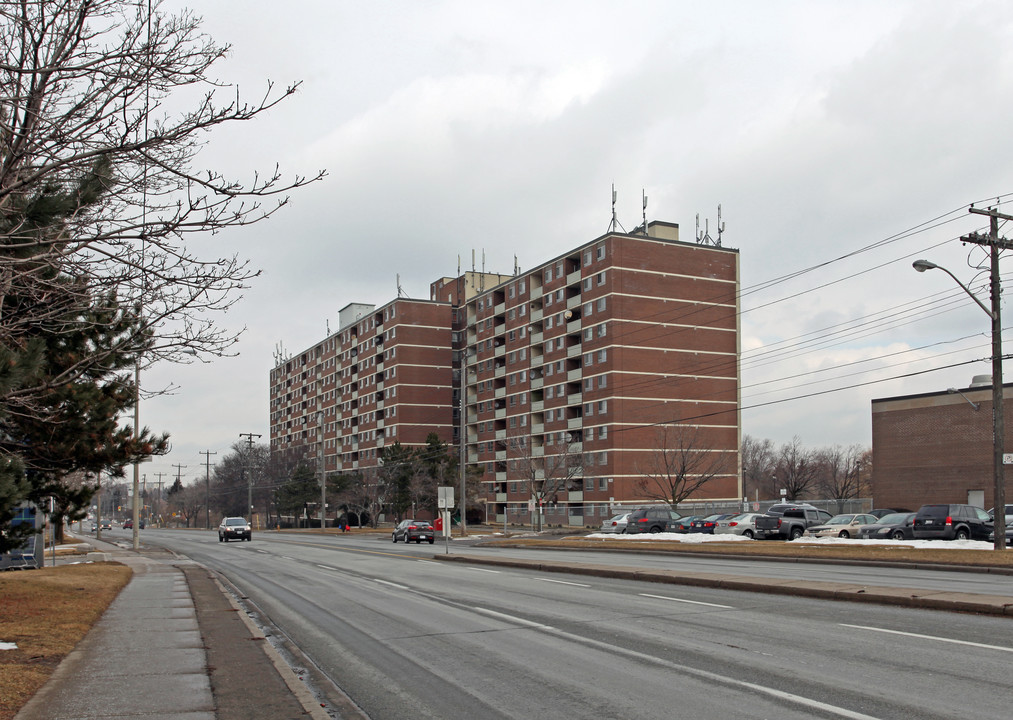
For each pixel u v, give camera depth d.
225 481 143.75
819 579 19.20
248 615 15.20
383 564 29.81
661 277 76.81
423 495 89.88
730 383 78.31
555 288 83.81
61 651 10.22
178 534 92.81
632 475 73.00
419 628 12.98
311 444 135.00
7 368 10.24
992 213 27.20
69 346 14.69
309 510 122.94
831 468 123.50
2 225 9.79
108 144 9.31
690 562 27.27
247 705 7.56
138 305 10.94
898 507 56.91
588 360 77.69
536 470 71.50
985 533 32.78
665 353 76.00
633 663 9.47
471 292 107.44
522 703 7.80
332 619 14.52
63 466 15.84
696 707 7.37
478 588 19.25
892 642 10.23
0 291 9.60
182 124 9.16
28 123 9.05
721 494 75.62
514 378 91.12
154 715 7.12
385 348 111.50
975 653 9.41
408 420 106.50
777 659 9.38
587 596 16.70
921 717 6.80
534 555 33.16
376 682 9.03
